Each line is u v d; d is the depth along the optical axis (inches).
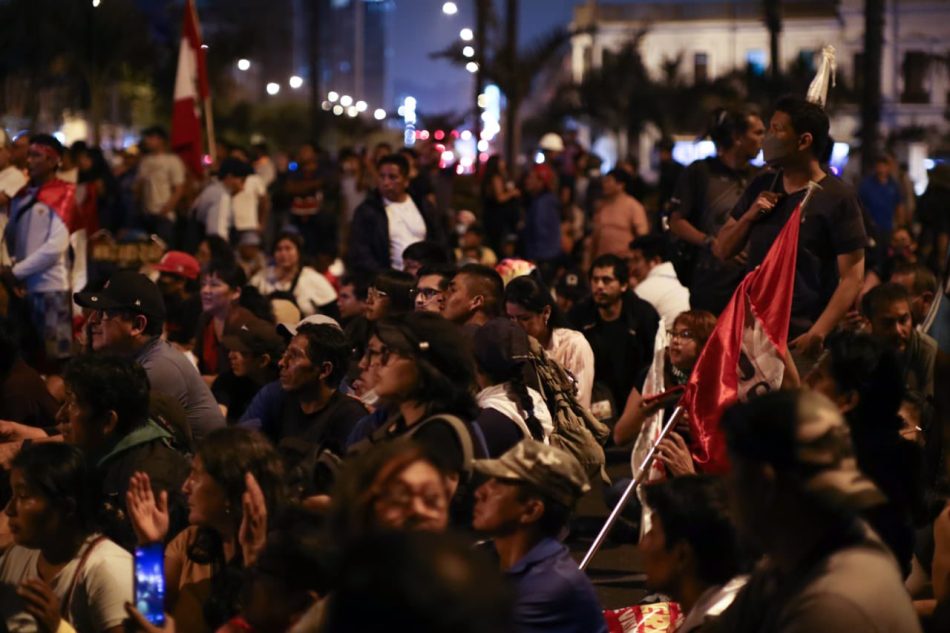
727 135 448.8
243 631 204.4
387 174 566.3
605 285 490.9
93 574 241.8
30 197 532.1
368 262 562.6
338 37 4830.2
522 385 287.7
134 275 354.9
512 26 1480.1
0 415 358.3
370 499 183.6
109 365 290.2
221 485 236.7
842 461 152.9
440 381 247.8
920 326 412.5
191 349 512.4
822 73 354.9
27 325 520.7
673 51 2849.4
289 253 586.9
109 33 1712.6
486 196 998.4
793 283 323.6
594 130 2217.0
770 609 158.1
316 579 201.0
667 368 378.0
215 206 823.1
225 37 2191.2
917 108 2748.5
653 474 366.0
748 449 153.9
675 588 208.8
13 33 1669.5
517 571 221.8
